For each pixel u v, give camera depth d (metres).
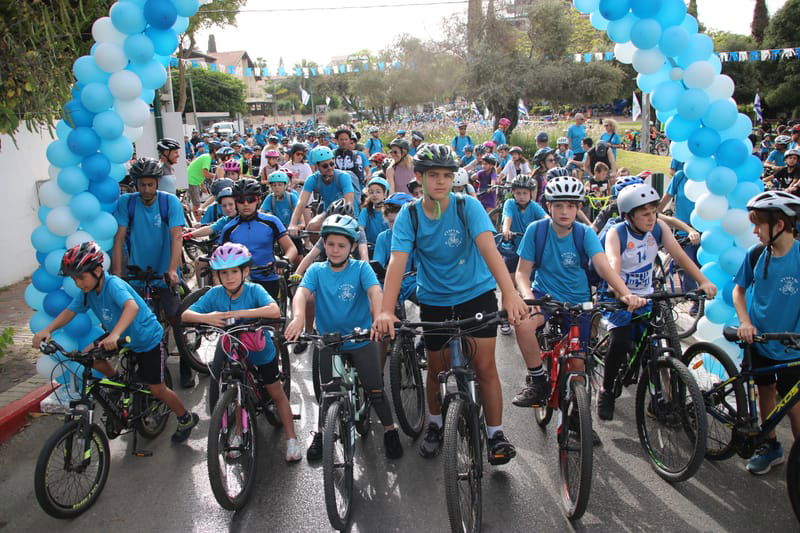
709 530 3.45
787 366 3.64
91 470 4.03
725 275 5.23
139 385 4.46
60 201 5.20
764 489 3.84
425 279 3.87
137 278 5.58
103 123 5.12
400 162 8.94
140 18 5.09
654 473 4.06
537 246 4.40
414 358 4.84
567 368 3.82
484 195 11.57
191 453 4.59
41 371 5.20
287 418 4.48
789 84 35.78
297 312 3.91
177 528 3.69
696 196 5.39
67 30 5.43
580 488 3.40
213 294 4.41
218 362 4.20
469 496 3.41
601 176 10.91
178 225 5.67
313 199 9.18
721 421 3.97
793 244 3.71
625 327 4.39
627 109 47.38
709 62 5.02
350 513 3.72
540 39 28.75
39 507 4.00
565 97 28.70
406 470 4.25
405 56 36.19
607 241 4.52
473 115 31.38
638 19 5.15
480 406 3.77
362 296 4.21
